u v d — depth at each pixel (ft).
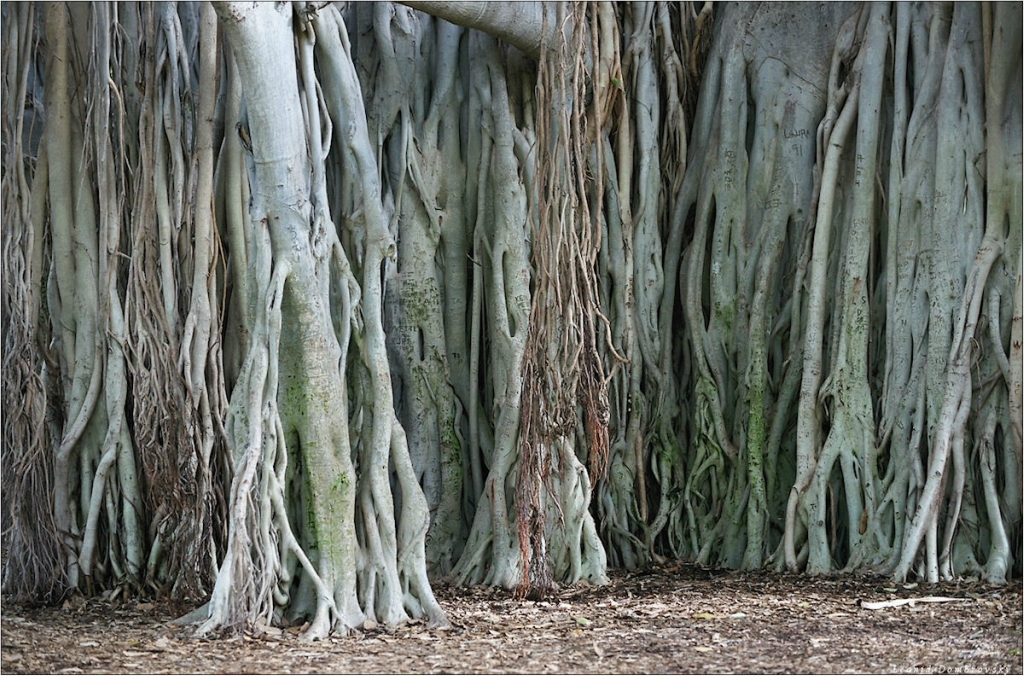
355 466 28.17
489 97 35.06
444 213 35.35
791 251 37.14
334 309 27.53
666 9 38.70
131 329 30.42
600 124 32.40
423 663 22.98
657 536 37.91
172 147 30.30
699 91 39.60
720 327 37.68
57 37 32.17
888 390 34.40
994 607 28.96
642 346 37.52
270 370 25.52
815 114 37.22
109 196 30.94
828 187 35.70
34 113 34.32
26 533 30.40
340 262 27.20
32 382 30.63
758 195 37.52
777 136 37.45
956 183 33.86
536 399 29.50
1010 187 33.35
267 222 25.89
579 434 35.50
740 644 24.84
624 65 37.78
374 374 28.02
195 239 29.96
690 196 38.65
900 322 34.35
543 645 24.70
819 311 35.50
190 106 30.83
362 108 30.73
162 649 23.94
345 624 25.68
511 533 32.19
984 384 33.40
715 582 33.45
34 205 31.99
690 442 38.14
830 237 35.94
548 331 29.40
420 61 35.65
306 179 26.16
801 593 31.30
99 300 31.53
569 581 32.48
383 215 29.96
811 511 34.91
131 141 31.42
